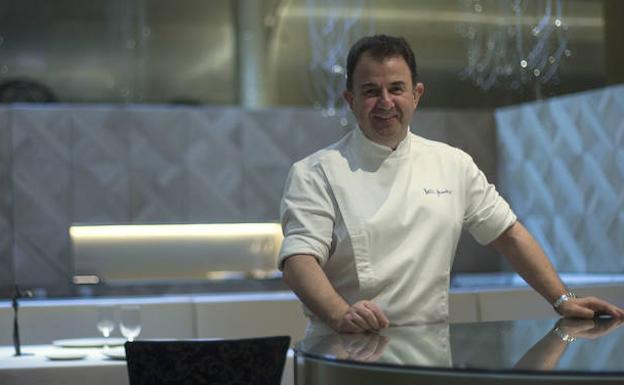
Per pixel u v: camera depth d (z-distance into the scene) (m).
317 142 11.52
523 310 7.39
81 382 4.56
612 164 10.23
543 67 11.93
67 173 10.84
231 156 11.27
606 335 2.61
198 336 6.87
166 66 12.02
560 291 3.36
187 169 11.14
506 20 12.11
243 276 11.56
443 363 2.19
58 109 10.84
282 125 11.42
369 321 2.86
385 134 3.32
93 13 11.83
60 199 10.82
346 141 3.48
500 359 2.22
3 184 10.72
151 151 11.06
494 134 12.12
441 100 12.36
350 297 3.37
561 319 3.14
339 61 12.20
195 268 11.55
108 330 5.42
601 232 10.44
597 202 10.48
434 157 3.48
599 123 10.38
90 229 11.27
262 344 3.45
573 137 10.79
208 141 11.22
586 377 2.03
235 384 3.43
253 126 11.34
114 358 4.76
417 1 12.29
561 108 10.95
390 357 2.32
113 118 10.97
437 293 3.42
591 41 11.77
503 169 12.02
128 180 10.98
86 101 11.81
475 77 12.30
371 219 3.32
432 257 3.39
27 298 7.12
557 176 11.09
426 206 3.39
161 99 12.02
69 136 10.86
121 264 11.34
